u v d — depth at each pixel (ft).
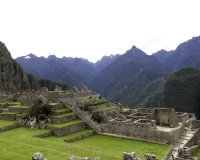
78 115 138.51
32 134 110.01
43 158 62.34
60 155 71.51
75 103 142.92
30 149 77.46
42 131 116.47
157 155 87.20
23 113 140.36
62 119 127.65
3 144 83.92
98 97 184.34
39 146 87.56
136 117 129.18
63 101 147.95
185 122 129.39
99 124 129.70
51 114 132.67
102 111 143.54
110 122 126.00
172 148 98.43
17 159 62.59
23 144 84.53
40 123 125.08
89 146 101.65
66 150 83.51
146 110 156.04
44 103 137.90
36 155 61.36
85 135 120.16
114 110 152.97
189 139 109.81
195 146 106.32
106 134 124.16
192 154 98.37
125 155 57.77
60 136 114.32
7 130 120.26
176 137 108.37
